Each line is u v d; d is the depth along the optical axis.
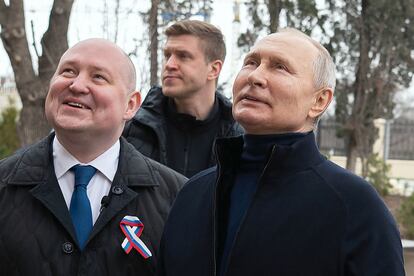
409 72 11.58
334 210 1.85
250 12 10.59
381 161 11.38
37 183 2.24
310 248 1.83
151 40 5.89
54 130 2.30
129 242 2.22
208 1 6.74
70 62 2.28
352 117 11.48
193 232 2.08
